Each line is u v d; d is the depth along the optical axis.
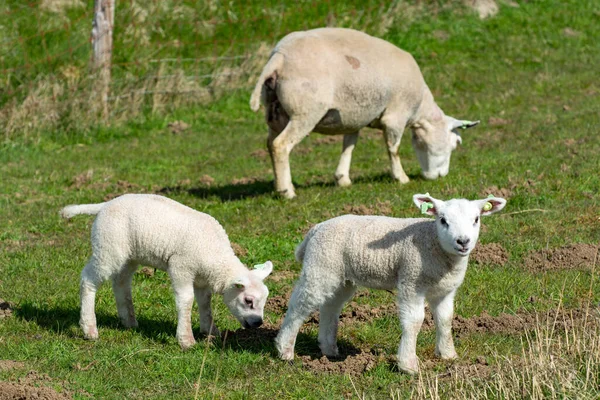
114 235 10.55
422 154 18.47
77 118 24.23
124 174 20.42
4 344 10.56
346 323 11.37
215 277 10.65
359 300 12.19
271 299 12.19
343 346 10.72
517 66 30.17
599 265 12.89
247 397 9.18
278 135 16.89
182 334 10.64
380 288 9.80
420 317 9.49
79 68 25.28
